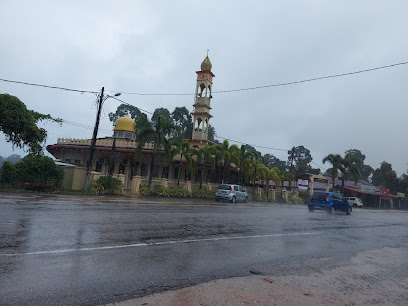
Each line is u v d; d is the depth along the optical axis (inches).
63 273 173.6
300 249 306.8
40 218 338.3
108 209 483.8
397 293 199.2
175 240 288.2
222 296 163.0
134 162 1253.7
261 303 158.1
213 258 239.3
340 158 1683.1
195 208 649.0
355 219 743.7
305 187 1721.2
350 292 191.5
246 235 353.4
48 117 843.4
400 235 512.4
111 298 148.1
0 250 204.8
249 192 1385.3
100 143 1267.2
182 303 149.5
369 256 309.1
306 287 192.4
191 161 1018.7
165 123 919.7
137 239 276.5
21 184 702.5
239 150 1162.6
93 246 237.3
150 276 184.4
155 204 671.8
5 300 134.3
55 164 784.3
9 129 698.8
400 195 2620.6
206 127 1409.9
